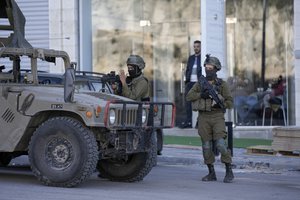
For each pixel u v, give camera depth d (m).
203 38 45.97
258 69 47.25
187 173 31.95
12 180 27.88
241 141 44.06
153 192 25.47
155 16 49.25
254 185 28.09
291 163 34.09
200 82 27.70
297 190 26.92
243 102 47.31
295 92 45.97
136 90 28.80
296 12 45.84
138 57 29.25
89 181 27.89
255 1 47.03
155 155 27.70
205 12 46.06
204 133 28.27
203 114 28.06
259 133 45.84
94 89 31.81
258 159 35.44
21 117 26.05
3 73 27.97
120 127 25.19
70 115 25.69
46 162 25.47
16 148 26.30
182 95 48.28
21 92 26.25
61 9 49.84
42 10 50.22
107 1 50.25
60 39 49.91
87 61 50.16
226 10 47.50
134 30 49.84
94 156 24.95
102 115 24.81
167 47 48.91
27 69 30.06
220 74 46.16
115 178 28.03
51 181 25.38
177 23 48.56
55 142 25.31
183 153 38.03
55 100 25.47
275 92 46.91
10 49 27.22
